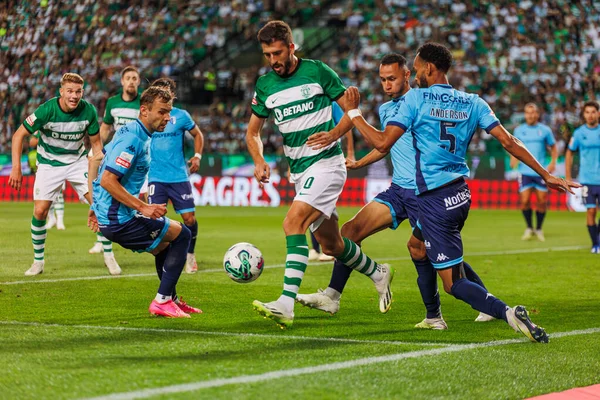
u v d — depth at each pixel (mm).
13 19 66000
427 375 9273
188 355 10070
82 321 12617
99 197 13227
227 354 10164
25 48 65438
